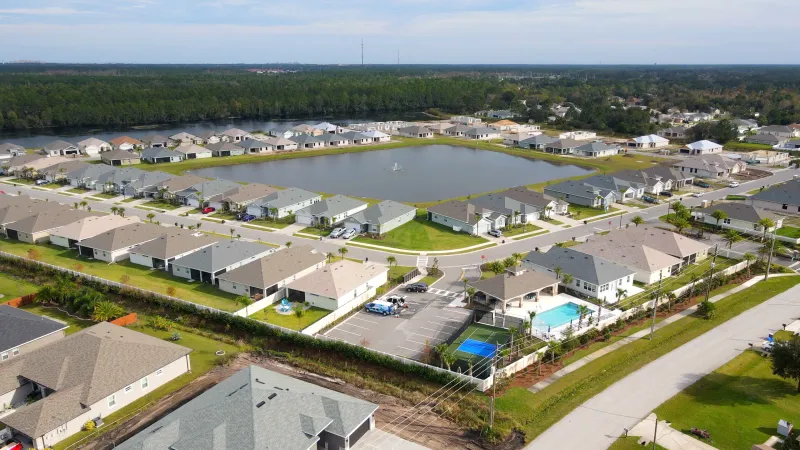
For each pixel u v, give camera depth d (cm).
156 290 8569
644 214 13062
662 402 5656
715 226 11900
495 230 11569
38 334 6631
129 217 11881
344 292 7888
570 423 5331
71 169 16162
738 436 5125
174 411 5200
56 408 5216
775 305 7956
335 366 6494
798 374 5659
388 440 5128
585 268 8519
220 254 9188
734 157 19038
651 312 7788
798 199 12962
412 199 14625
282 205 12562
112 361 5819
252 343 7062
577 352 6700
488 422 5338
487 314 7762
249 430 4631
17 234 11088
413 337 7125
